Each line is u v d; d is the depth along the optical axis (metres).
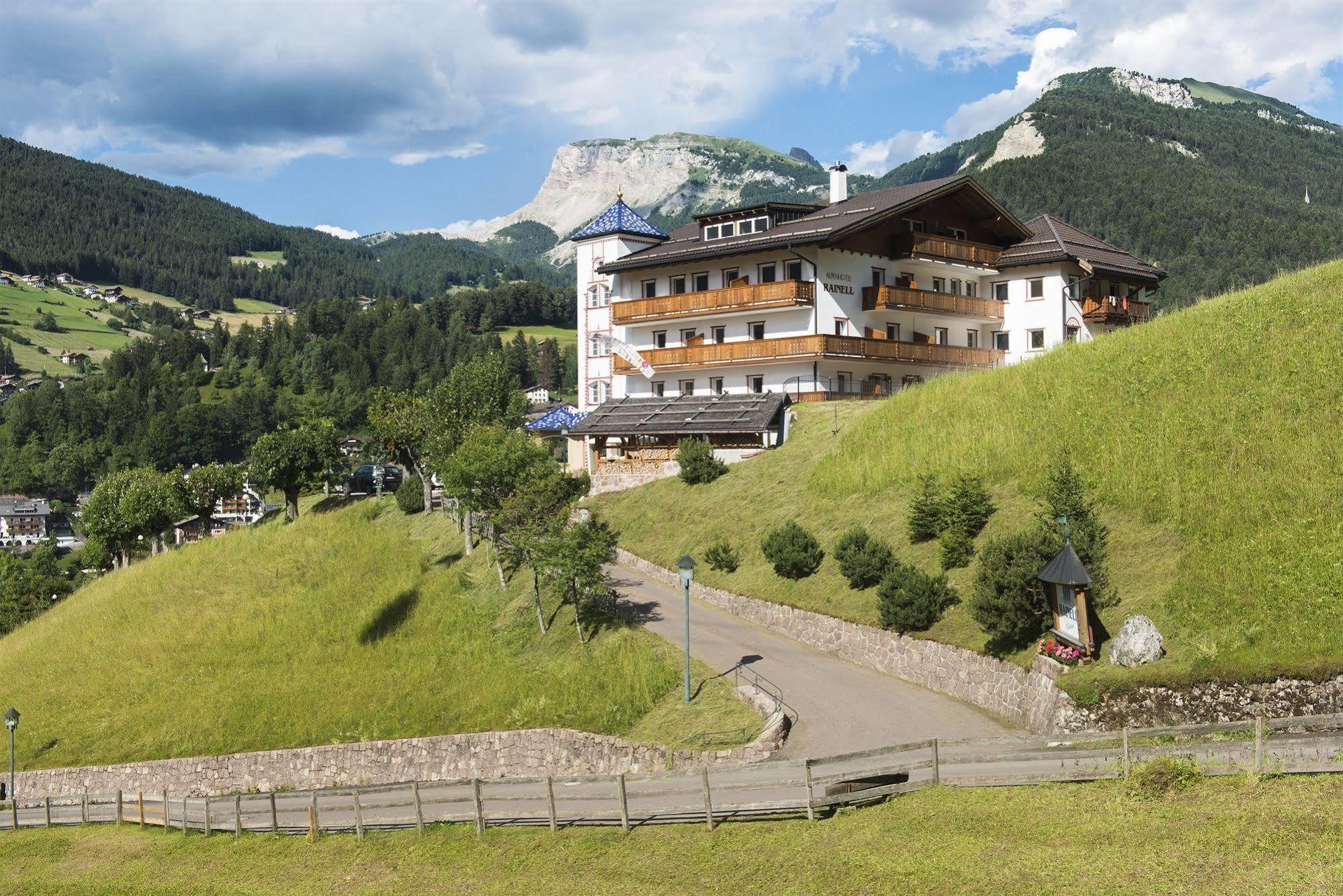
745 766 27.39
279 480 77.31
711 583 44.62
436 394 71.88
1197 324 41.84
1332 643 24.03
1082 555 30.33
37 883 33.69
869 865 20.20
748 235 67.94
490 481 50.47
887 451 45.53
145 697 49.25
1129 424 36.50
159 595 61.81
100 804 42.50
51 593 101.38
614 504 56.28
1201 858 17.67
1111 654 26.83
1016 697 28.69
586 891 22.75
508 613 47.53
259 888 28.64
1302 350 35.56
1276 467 30.58
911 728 28.77
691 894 21.36
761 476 51.38
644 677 36.00
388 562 59.66
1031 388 44.09
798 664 35.91
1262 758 20.17
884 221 64.69
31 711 51.06
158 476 89.19
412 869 27.06
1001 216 70.50
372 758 38.84
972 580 34.03
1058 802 21.17
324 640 50.16
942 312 66.06
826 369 62.03
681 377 69.06
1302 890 16.05
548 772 34.25
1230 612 26.34
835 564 40.44
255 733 42.91
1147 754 22.19
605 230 75.38
